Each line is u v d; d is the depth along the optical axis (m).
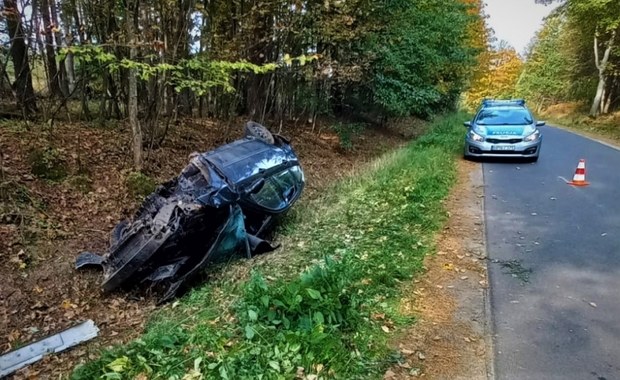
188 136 9.73
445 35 15.97
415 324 3.55
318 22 10.27
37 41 6.34
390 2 12.57
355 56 12.65
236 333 3.34
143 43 6.39
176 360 3.06
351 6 10.78
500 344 3.30
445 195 7.43
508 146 10.34
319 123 14.65
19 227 5.61
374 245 5.06
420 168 8.83
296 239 5.71
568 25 28.28
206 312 3.88
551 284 4.23
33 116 8.45
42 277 5.09
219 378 2.80
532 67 43.22
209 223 5.14
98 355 3.61
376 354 3.13
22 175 6.36
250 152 6.17
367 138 15.22
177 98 10.18
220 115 11.20
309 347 3.01
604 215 6.28
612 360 3.08
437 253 4.99
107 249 5.64
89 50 5.94
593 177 8.86
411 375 2.94
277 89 11.77
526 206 6.84
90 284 5.12
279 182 6.21
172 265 4.84
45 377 3.65
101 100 9.40
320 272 3.80
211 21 8.89
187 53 8.23
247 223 5.82
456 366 3.04
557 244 5.23
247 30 8.99
